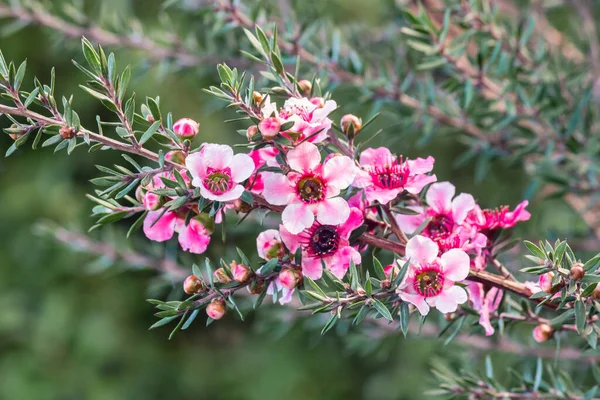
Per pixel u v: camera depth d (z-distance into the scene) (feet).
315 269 0.83
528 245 0.81
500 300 0.89
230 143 2.39
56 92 2.50
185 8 1.33
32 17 1.25
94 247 1.25
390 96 1.17
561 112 1.14
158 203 0.83
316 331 1.25
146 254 1.27
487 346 1.12
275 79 0.90
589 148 1.15
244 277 0.83
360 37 1.39
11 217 2.53
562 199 1.37
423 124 1.21
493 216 0.87
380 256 1.13
